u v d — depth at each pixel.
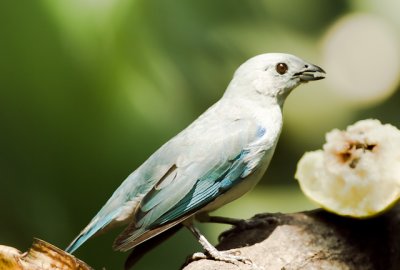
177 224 7.22
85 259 11.27
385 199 7.23
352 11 17.61
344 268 6.94
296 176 7.71
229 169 7.25
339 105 16.31
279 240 7.09
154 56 12.27
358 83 16.75
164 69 12.41
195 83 13.28
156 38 12.46
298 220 7.42
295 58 7.73
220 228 12.05
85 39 11.45
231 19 14.57
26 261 5.80
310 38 16.88
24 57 11.30
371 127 7.52
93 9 11.50
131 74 11.89
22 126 11.42
